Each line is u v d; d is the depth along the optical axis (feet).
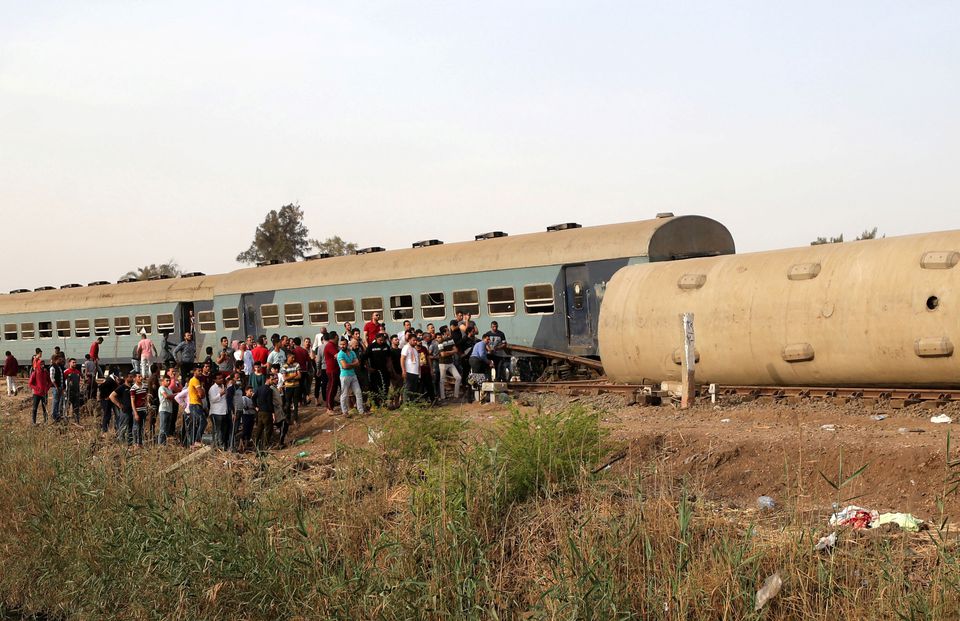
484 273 83.61
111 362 119.85
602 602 24.77
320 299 96.99
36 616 40.55
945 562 23.49
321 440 62.85
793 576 24.57
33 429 62.23
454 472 33.58
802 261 55.88
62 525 41.55
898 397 51.16
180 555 34.40
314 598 30.22
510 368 75.15
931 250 50.24
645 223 76.38
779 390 56.24
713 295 59.21
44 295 129.18
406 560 29.99
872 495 34.86
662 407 57.11
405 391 56.39
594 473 32.27
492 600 27.09
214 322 109.50
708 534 27.68
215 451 53.11
